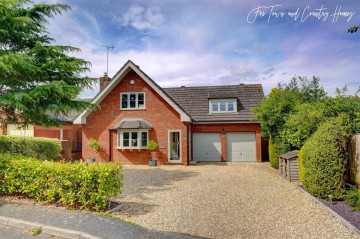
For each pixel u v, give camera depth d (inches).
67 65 390.0
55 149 558.6
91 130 650.8
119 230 183.3
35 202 248.5
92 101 631.2
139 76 647.1
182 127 623.2
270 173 474.9
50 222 197.0
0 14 336.5
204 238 173.2
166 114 632.4
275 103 531.5
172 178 421.1
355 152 266.7
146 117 637.3
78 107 415.2
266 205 256.1
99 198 227.3
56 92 358.6
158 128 631.2
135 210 238.2
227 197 289.4
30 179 252.1
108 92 650.2
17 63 320.8
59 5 396.2
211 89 813.2
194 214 227.3
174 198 284.8
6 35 358.3
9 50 346.6
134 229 186.5
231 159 706.8
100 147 642.8
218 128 711.1
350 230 183.3
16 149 471.5
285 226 196.2
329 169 260.1
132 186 353.7
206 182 382.6
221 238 174.1
